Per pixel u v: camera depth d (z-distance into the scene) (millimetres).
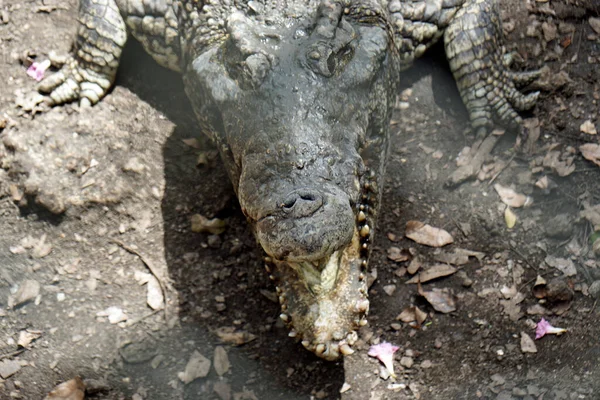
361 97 2551
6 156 2779
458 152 2846
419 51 2918
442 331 2637
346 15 2646
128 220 2756
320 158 2418
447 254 2719
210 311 2664
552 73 2928
